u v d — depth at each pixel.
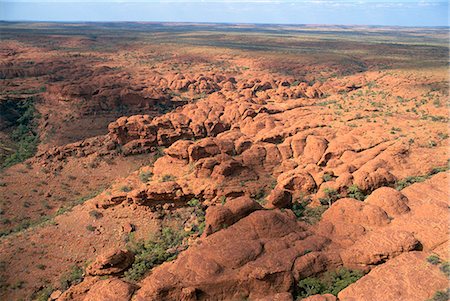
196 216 43.97
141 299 26.56
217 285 27.53
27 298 35.31
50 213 52.97
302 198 43.38
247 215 35.00
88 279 33.97
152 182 50.69
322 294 27.03
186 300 26.67
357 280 27.97
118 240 41.25
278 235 32.69
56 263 38.56
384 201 35.94
